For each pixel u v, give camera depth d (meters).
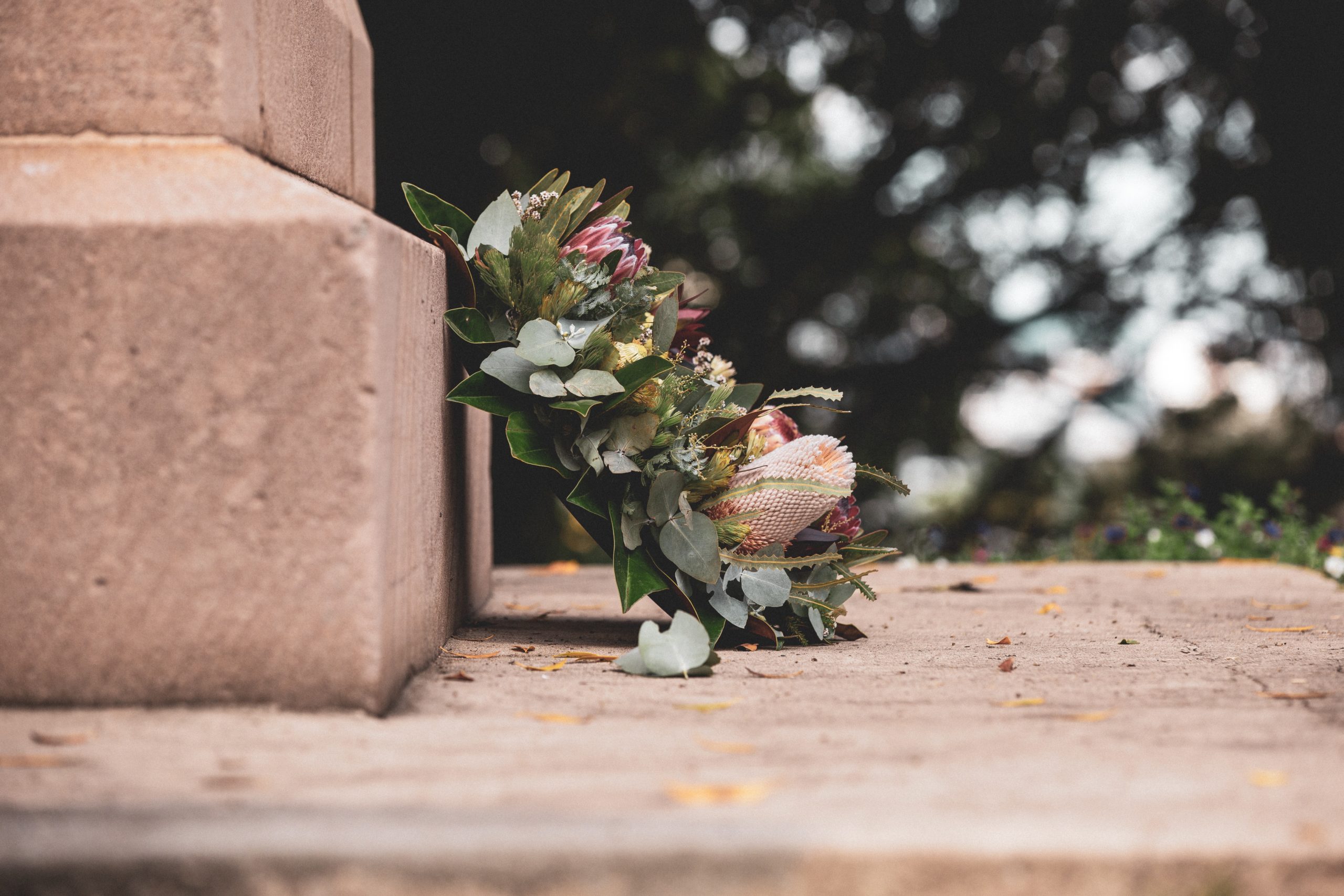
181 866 1.45
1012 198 13.16
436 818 1.56
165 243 2.15
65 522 2.15
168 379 2.15
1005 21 11.80
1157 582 5.21
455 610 3.45
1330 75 11.44
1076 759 1.89
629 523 3.00
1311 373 12.80
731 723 2.18
